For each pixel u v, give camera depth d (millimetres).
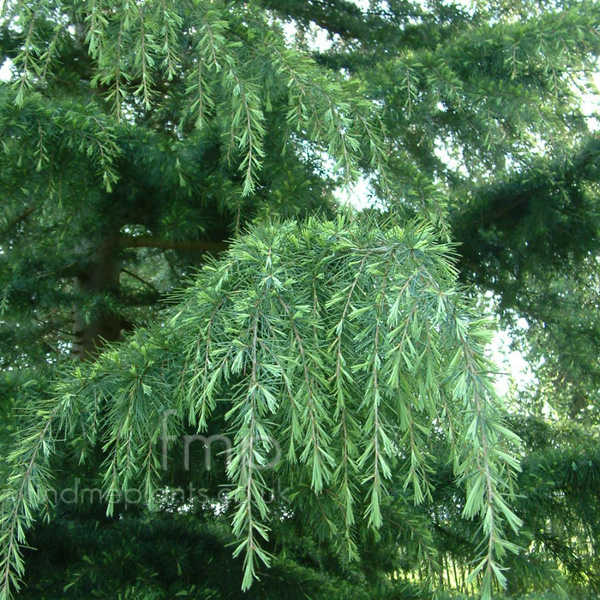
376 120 2654
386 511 2088
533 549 2535
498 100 2635
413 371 1153
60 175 2400
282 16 4133
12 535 1323
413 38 4164
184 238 2848
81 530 2842
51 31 2211
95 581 2488
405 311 1142
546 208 3266
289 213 2445
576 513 2520
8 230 3201
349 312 1258
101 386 1470
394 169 2461
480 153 3211
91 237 3057
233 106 1943
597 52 2660
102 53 1904
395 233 1287
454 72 2701
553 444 3840
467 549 2469
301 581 2781
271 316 1233
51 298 3025
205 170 2754
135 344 1427
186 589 2514
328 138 1938
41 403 1628
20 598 2420
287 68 1996
